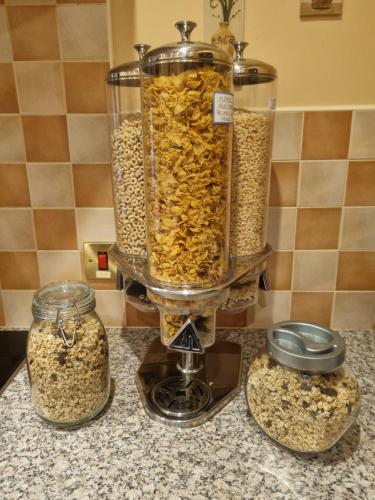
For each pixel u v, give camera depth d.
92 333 0.63
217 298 0.58
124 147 0.67
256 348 0.86
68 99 0.79
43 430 0.63
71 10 0.75
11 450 0.59
